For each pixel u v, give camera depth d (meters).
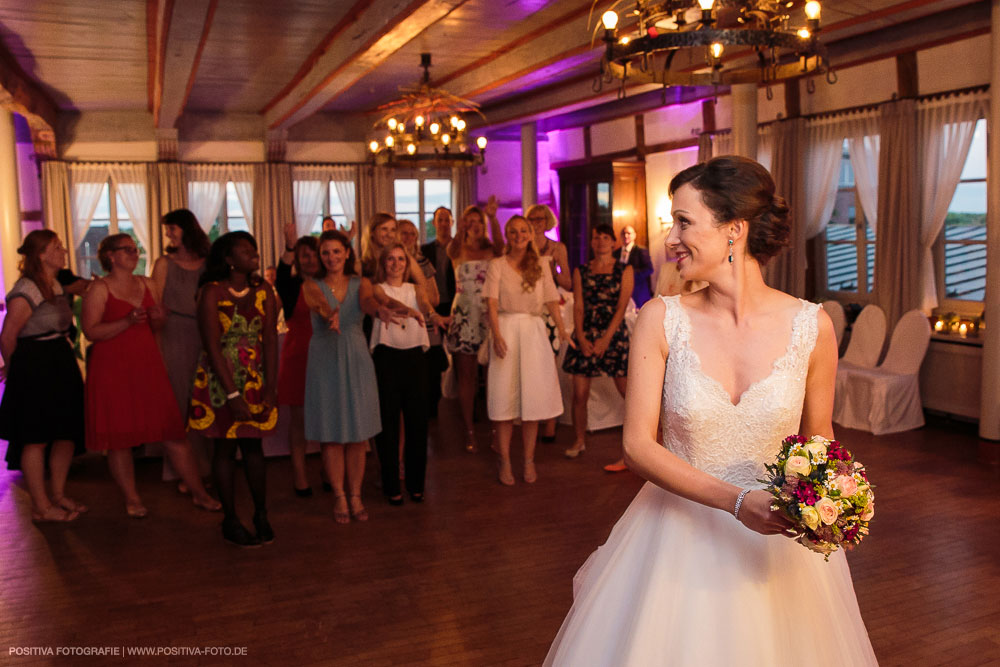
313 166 13.02
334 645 3.13
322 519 4.59
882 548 4.03
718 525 1.71
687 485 1.58
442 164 8.16
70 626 3.31
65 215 11.85
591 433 6.47
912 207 6.98
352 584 3.70
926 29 6.78
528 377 5.03
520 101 11.15
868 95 7.46
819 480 1.47
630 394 1.73
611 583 1.78
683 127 10.30
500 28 7.16
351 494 4.59
